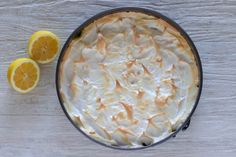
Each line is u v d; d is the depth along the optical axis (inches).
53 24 34.7
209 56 34.9
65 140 35.4
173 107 33.6
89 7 34.6
